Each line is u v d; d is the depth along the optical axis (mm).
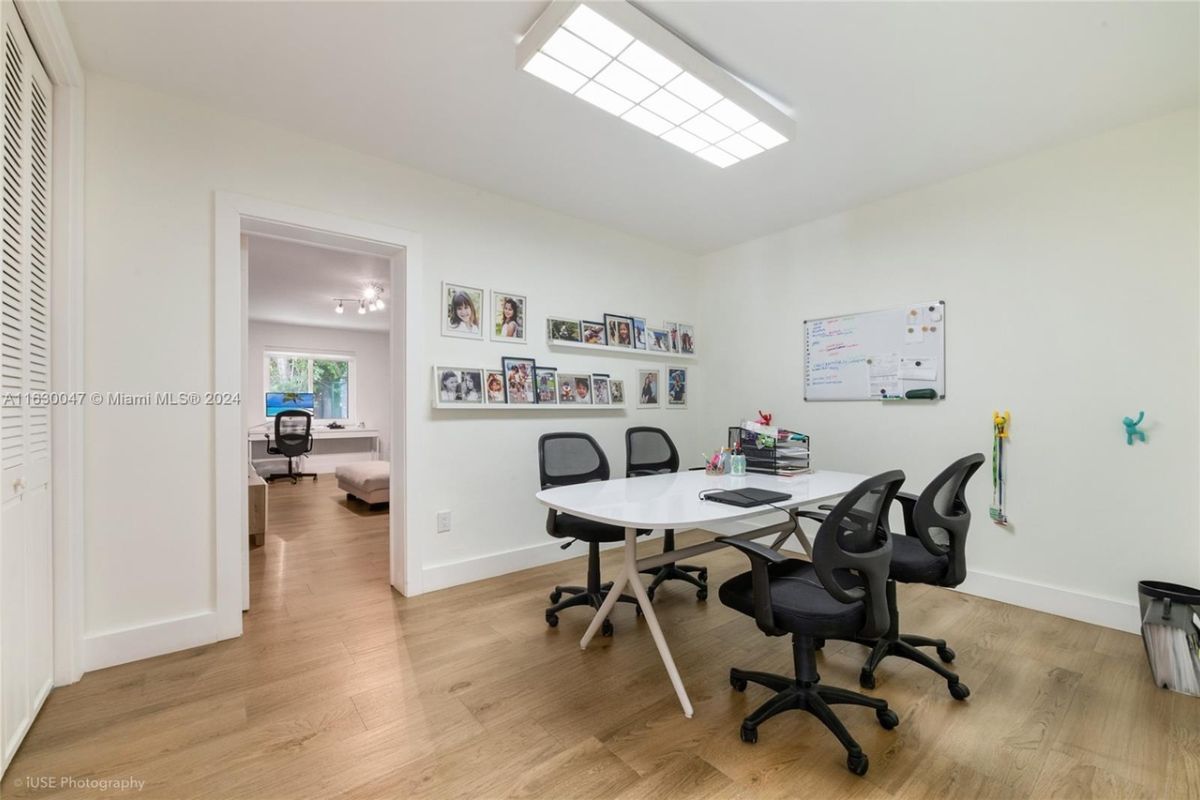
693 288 4414
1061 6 1630
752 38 1805
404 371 2777
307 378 8008
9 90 1414
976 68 1947
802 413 3648
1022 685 1870
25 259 1534
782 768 1445
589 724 1645
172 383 2104
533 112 2268
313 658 2059
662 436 3225
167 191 2107
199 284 2170
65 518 1816
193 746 1513
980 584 2758
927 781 1391
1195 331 2174
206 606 2176
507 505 3182
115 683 1846
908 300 3076
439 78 2031
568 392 3484
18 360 1477
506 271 3186
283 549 3695
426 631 2320
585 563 3369
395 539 2871
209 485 2186
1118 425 2359
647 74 1884
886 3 1631
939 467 2936
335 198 2533
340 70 1980
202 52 1868
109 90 1994
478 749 1519
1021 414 2637
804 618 1453
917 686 1870
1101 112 2232
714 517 1746
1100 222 2404
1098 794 1337
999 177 2717
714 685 1885
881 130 2398
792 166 2770
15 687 1451
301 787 1356
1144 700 1763
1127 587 2332
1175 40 1771
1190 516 2188
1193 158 2178
